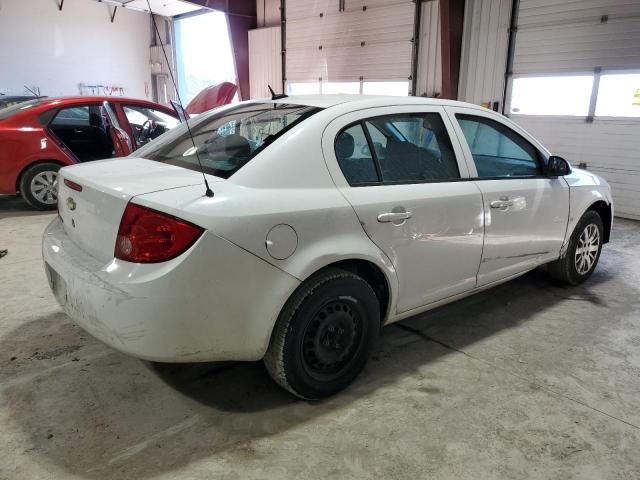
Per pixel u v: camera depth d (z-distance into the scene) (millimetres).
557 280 3592
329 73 10445
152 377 2295
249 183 1870
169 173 2043
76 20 14914
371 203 2113
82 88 15406
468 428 1990
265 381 2293
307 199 1940
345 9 9750
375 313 2234
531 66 7125
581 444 1912
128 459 1775
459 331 2865
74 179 2068
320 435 1930
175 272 1671
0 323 2791
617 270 4031
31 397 2121
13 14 13734
